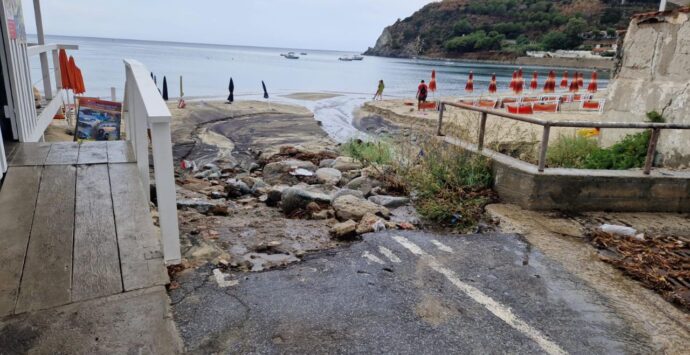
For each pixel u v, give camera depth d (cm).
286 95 3425
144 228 338
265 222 431
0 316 235
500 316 280
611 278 339
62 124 1067
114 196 387
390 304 287
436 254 369
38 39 873
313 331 253
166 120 283
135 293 264
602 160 638
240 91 3759
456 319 274
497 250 382
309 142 1392
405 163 640
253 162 984
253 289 296
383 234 408
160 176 292
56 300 251
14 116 548
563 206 489
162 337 233
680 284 332
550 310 290
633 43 667
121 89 3116
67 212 354
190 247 351
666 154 593
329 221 441
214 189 609
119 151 509
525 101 2278
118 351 220
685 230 448
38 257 291
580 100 2373
